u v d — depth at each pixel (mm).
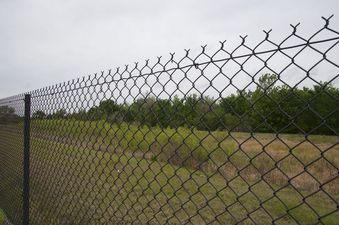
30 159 4586
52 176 3914
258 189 4781
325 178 2379
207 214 4805
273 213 4695
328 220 4066
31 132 4535
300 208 4254
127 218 3600
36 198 4348
